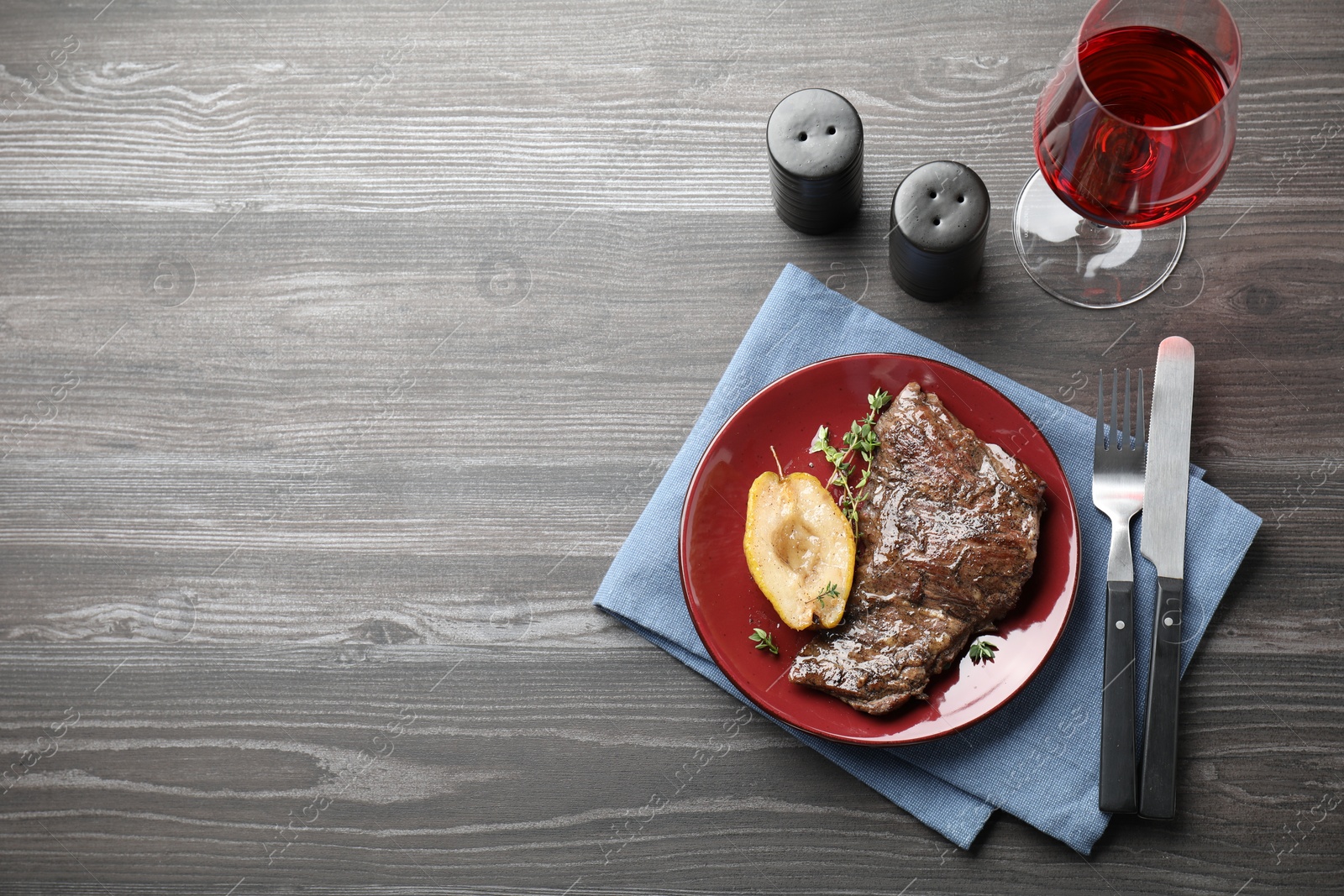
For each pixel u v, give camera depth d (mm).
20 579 1335
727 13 1332
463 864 1258
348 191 1358
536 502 1298
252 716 1297
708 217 1315
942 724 1108
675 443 1291
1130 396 1214
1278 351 1224
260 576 1317
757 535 1156
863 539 1158
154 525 1334
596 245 1324
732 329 1300
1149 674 1145
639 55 1340
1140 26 1015
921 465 1140
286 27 1377
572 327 1316
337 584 1308
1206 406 1228
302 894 1271
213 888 1277
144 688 1309
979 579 1108
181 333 1356
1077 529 1115
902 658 1104
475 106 1354
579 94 1344
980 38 1298
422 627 1294
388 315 1337
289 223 1359
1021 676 1119
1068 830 1142
